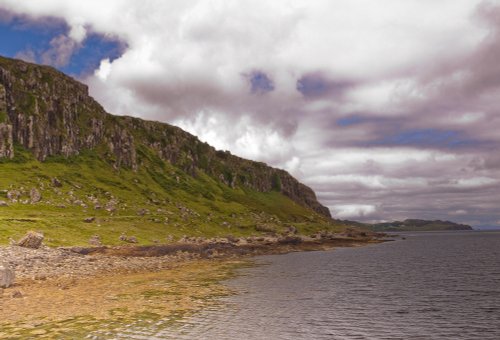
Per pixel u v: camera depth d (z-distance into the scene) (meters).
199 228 196.00
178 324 35.31
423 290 57.53
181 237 156.75
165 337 31.30
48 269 66.19
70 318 36.28
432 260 112.69
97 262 80.88
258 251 147.50
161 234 152.38
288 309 43.09
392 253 147.75
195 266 89.38
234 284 61.59
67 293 48.44
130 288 53.75
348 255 138.25
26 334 31.08
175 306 42.81
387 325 36.81
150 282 60.56
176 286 57.16
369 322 37.84
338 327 35.94
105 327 33.59
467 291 56.31
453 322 38.09
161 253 110.88
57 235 111.00
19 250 81.31
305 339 32.16
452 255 131.75
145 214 197.38
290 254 144.25
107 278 63.16
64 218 142.75
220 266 91.69
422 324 37.28
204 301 46.31
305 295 52.41
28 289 50.12
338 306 45.19
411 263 104.31
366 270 86.25
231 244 158.12
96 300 44.66
